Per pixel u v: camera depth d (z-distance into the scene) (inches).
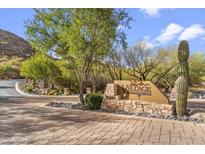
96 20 708.0
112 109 688.4
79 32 710.5
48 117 586.6
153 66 1503.4
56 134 423.2
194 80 1755.7
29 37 802.2
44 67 1539.1
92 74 1381.6
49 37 797.2
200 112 663.1
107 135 418.9
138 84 688.4
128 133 434.0
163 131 451.8
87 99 723.4
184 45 622.2
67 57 797.9
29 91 1462.8
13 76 2859.3
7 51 4626.0
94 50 736.3
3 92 1427.2
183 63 613.3
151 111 634.2
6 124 502.6
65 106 765.9
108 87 717.3
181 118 573.3
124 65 1486.2
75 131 446.0
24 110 694.5
